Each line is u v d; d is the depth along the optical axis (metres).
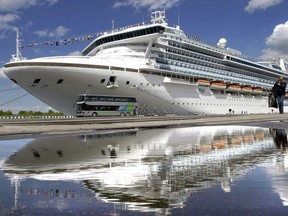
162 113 53.53
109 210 4.27
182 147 13.04
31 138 17.98
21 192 5.41
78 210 4.29
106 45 53.66
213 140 16.12
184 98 55.38
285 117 51.09
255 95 80.56
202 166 8.13
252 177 6.55
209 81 61.03
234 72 72.25
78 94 43.34
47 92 42.66
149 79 48.19
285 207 4.35
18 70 39.66
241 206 4.41
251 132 21.59
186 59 57.47
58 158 9.98
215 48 65.94
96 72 41.88
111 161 9.23
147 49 49.47
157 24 47.59
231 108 70.19
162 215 4.02
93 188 5.67
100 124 30.72
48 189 5.63
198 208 4.32
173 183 6.02
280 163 8.52
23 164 8.78
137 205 4.50
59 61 39.72
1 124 28.94
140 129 25.92
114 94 45.69
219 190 5.39
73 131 23.31
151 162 8.97
